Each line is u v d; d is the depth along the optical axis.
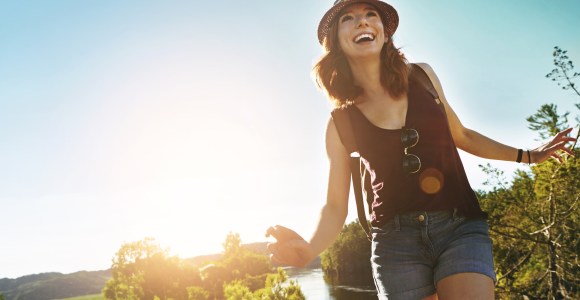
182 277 53.12
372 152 1.83
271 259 1.54
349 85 1.96
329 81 2.04
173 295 50.00
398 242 1.75
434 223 1.69
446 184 1.72
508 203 12.49
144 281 50.59
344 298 46.38
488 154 2.28
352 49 1.92
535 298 14.19
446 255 1.63
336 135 2.02
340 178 1.97
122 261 52.16
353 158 2.00
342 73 2.01
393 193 1.77
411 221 1.72
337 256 99.81
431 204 1.70
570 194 11.12
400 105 1.85
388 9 1.99
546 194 11.66
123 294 49.91
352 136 1.93
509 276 15.02
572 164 10.54
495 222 12.55
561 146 2.28
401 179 1.75
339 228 1.91
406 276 1.73
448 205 1.69
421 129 1.76
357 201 1.98
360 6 1.98
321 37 2.10
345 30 1.95
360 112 1.91
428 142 1.76
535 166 11.41
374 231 1.85
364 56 1.90
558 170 10.80
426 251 1.71
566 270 11.80
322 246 1.83
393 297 1.75
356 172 1.99
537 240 12.40
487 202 12.88
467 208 1.69
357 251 96.19
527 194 12.55
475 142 2.24
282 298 9.75
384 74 1.88
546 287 14.19
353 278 78.88
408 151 1.76
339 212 1.93
